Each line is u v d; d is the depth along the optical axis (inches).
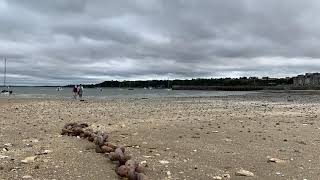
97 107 1249.4
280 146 446.0
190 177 306.0
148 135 528.7
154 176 307.0
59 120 758.5
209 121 724.7
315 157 386.0
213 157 382.0
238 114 925.8
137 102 1675.7
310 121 741.9
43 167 334.3
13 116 849.5
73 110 1085.8
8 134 541.3
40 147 431.8
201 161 363.6
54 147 432.5
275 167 342.6
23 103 1424.7
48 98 2128.4
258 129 600.1
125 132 561.0
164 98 2345.0
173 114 919.0
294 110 1123.9
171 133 549.0
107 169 329.1
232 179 302.5
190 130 582.6
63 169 328.2
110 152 384.2
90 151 408.2
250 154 398.3
